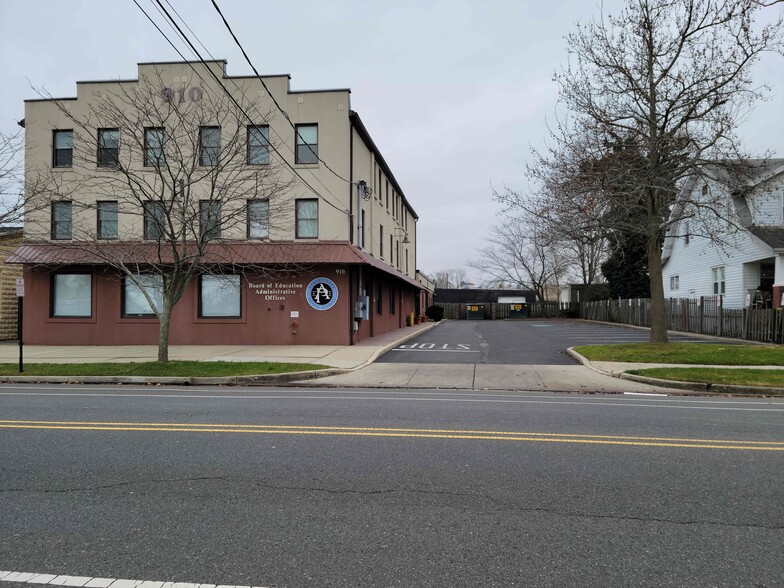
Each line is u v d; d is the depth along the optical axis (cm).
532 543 384
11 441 660
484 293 7188
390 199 3019
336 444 643
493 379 1311
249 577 337
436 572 343
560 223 1705
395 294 3181
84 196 2017
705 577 339
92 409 888
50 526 412
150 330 2045
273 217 1855
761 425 779
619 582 333
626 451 620
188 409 888
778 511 444
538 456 596
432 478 520
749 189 1620
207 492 482
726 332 2280
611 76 1655
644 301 3322
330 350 1827
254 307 2014
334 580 333
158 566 350
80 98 2034
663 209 1859
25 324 2080
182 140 1802
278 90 2011
